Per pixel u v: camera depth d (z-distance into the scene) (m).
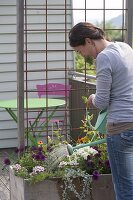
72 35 4.00
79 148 4.78
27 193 4.51
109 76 3.84
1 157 7.86
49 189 4.54
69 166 4.66
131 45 5.29
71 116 8.54
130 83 3.92
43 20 8.70
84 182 4.55
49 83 8.66
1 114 8.55
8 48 8.54
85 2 5.46
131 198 4.00
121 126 3.88
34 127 7.43
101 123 4.31
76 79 8.46
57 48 8.80
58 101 7.60
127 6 5.26
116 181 4.04
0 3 8.44
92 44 3.98
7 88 8.57
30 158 4.87
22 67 4.98
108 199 4.63
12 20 8.52
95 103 3.91
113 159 3.99
